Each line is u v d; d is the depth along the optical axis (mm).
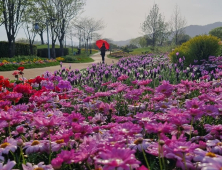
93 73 7258
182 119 1778
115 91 3252
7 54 29281
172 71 8633
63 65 22359
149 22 48938
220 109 2309
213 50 11664
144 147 1653
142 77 6762
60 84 4230
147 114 1950
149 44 79625
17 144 1724
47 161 1981
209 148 1616
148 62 10695
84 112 3486
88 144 1640
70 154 1392
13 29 28297
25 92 4207
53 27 36594
